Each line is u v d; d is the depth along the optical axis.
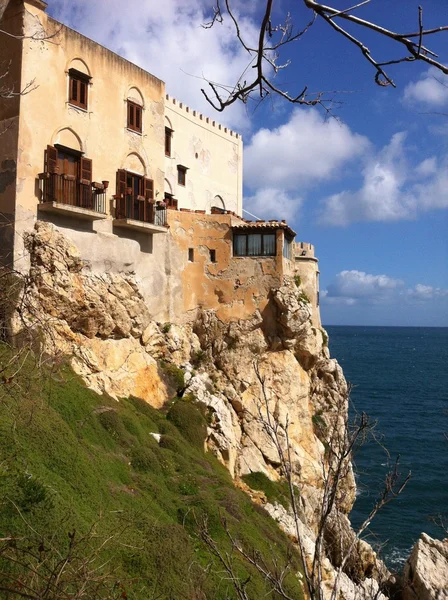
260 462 29.69
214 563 15.89
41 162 24.12
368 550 27.05
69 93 25.62
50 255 23.53
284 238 32.34
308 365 33.84
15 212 22.97
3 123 23.70
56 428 16.80
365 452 52.16
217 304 32.47
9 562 10.29
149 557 14.21
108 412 21.73
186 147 36.66
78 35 26.16
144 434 23.12
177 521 17.81
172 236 32.12
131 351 28.00
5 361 12.38
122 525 14.93
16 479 13.30
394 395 85.81
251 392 31.34
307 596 18.80
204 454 26.66
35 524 12.29
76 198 25.42
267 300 31.89
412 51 4.65
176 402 28.28
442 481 45.75
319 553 7.15
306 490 30.69
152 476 19.92
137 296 28.97
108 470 17.92
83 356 24.38
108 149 27.70
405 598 26.27
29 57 23.67
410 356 168.75
